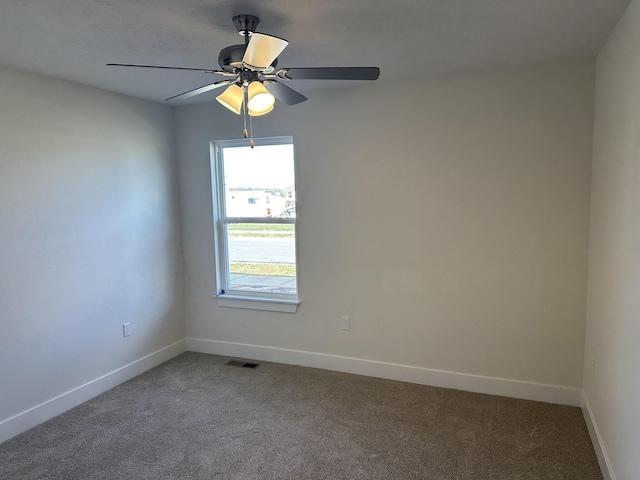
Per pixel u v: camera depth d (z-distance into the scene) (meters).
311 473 2.28
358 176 3.37
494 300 3.07
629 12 1.91
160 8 1.87
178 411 2.97
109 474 2.31
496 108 2.93
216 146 3.95
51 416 2.90
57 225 2.93
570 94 2.75
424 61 2.71
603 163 2.43
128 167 3.49
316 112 3.44
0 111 2.57
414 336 3.33
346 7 1.90
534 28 2.18
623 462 1.90
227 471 2.31
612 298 2.17
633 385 1.77
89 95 3.14
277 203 3.79
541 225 2.90
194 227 4.03
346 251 3.48
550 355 2.97
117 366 3.43
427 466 2.32
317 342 3.68
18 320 2.70
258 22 2.04
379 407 2.98
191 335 4.17
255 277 3.95
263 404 3.05
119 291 3.43
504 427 2.69
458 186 3.08
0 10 1.86
